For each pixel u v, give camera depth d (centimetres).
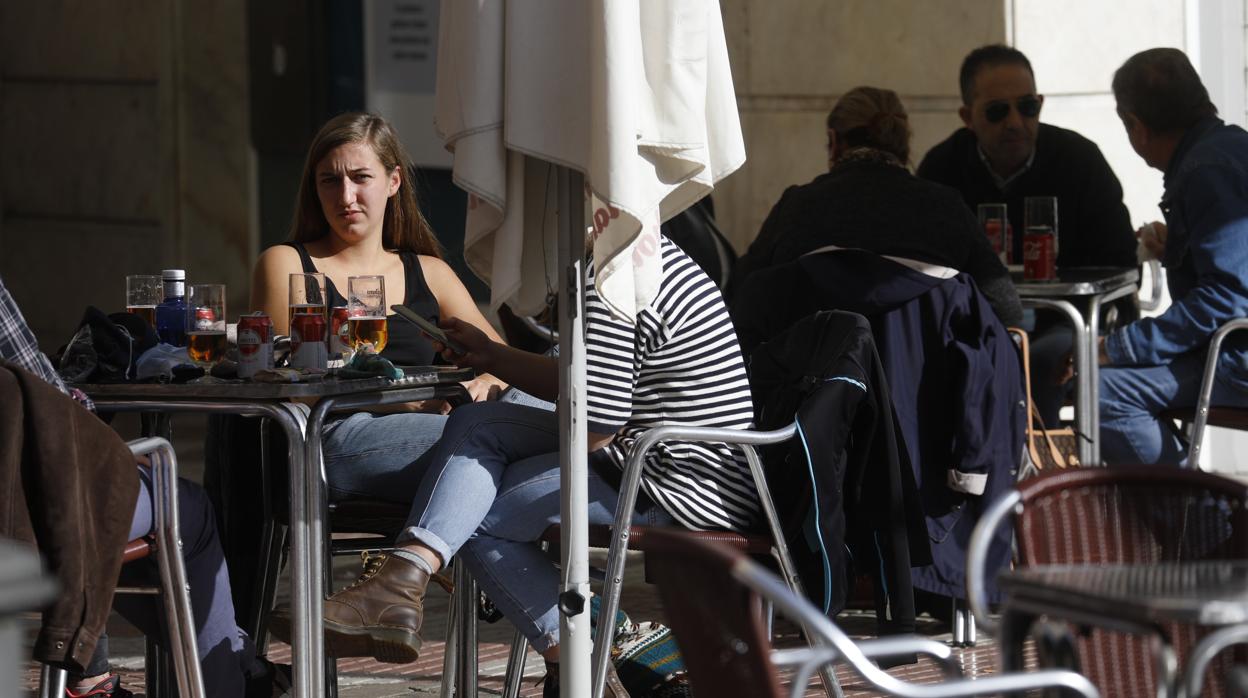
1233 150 1791
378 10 3247
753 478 1146
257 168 3456
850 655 706
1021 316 1628
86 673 1248
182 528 1108
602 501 1152
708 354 1174
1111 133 2353
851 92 1681
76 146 3675
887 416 1199
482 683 1442
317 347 1178
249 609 1303
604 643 1099
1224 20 2303
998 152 2069
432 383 1185
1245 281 1744
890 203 1559
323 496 1106
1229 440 2364
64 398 926
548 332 1752
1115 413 1809
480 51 982
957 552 1514
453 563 1252
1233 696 710
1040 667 762
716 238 1997
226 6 3434
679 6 991
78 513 911
